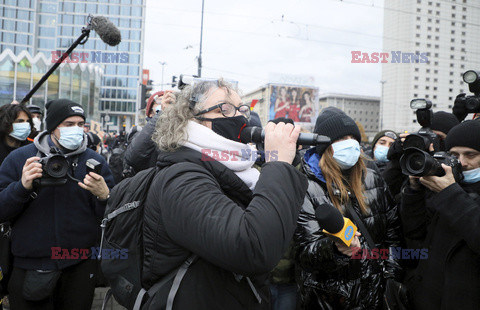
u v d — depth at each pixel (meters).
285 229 0.99
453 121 2.67
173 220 1.02
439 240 1.81
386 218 2.10
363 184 2.07
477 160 1.77
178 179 1.05
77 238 2.29
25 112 2.90
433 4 89.00
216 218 0.97
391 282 2.22
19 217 2.22
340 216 1.38
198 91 1.24
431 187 1.71
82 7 25.33
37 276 2.17
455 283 1.69
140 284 1.17
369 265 1.92
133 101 38.41
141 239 1.20
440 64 89.81
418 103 1.98
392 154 2.50
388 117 93.62
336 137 2.02
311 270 1.87
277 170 1.04
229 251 0.94
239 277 1.11
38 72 29.92
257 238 0.93
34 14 47.56
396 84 91.44
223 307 1.08
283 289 2.53
